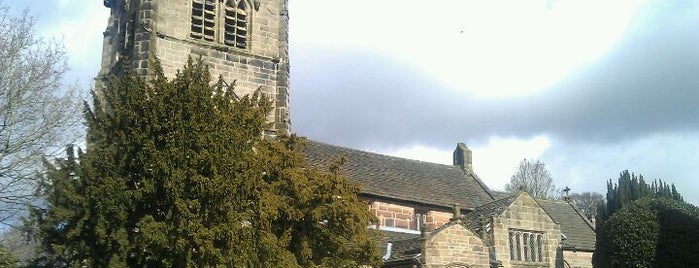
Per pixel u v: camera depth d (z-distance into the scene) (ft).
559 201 204.64
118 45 139.95
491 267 130.72
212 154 89.35
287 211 95.35
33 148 115.55
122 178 88.94
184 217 83.82
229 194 87.71
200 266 83.46
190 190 87.15
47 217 90.02
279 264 89.51
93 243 87.61
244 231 86.22
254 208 90.99
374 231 107.55
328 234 99.09
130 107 95.20
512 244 150.10
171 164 88.17
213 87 101.40
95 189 86.43
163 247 84.23
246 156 92.63
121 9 142.51
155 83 97.45
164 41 127.34
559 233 156.87
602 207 202.28
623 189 194.70
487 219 149.48
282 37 140.36
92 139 95.50
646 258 121.19
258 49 137.18
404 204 153.28
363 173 156.66
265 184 94.68
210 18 135.13
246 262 86.22
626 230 124.57
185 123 91.30
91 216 87.56
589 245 180.34
